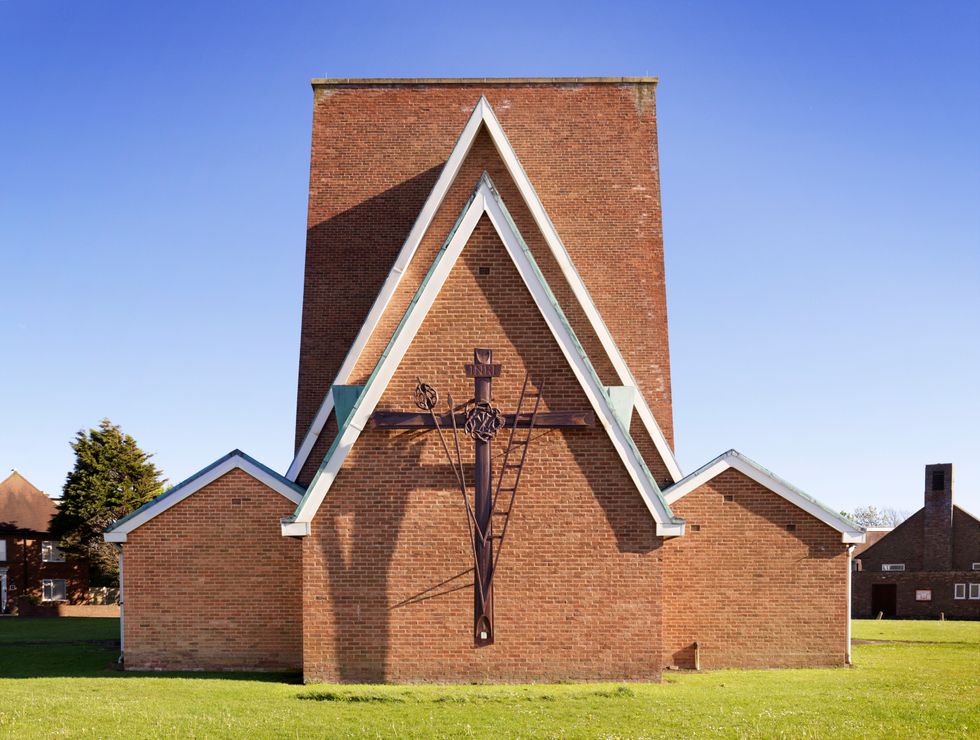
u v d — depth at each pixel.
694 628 22.30
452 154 24.39
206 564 21.53
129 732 14.24
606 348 24.16
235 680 19.52
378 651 18.80
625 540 19.03
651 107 30.64
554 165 30.16
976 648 28.02
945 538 61.72
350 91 30.92
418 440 19.25
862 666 22.50
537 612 18.88
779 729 14.47
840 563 22.42
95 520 60.19
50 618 47.22
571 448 19.23
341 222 29.94
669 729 14.41
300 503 18.95
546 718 15.17
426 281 19.64
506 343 19.52
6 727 14.62
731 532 22.52
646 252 29.39
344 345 29.09
